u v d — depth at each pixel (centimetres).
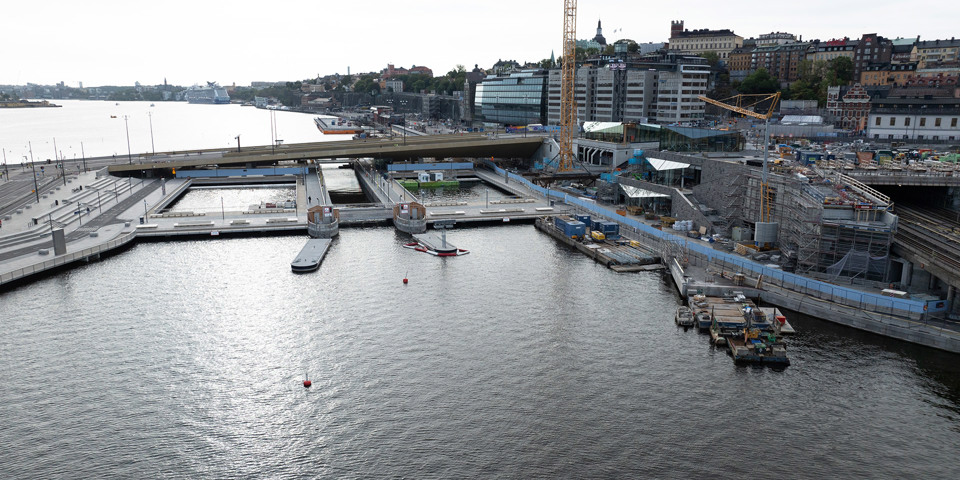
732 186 14875
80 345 9675
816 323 10575
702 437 7450
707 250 13188
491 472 6838
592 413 7919
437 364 9144
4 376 8700
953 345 9388
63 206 17888
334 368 9031
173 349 9588
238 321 10625
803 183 13100
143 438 7419
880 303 10400
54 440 7338
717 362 9256
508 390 8450
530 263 13988
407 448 7238
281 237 16025
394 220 17462
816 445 7325
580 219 16650
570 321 10700
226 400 8212
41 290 11944
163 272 13100
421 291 12094
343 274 13100
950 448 7275
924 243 11912
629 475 6794
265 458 7081
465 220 17825
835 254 11656
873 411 7994
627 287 12394
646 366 9119
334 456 7112
